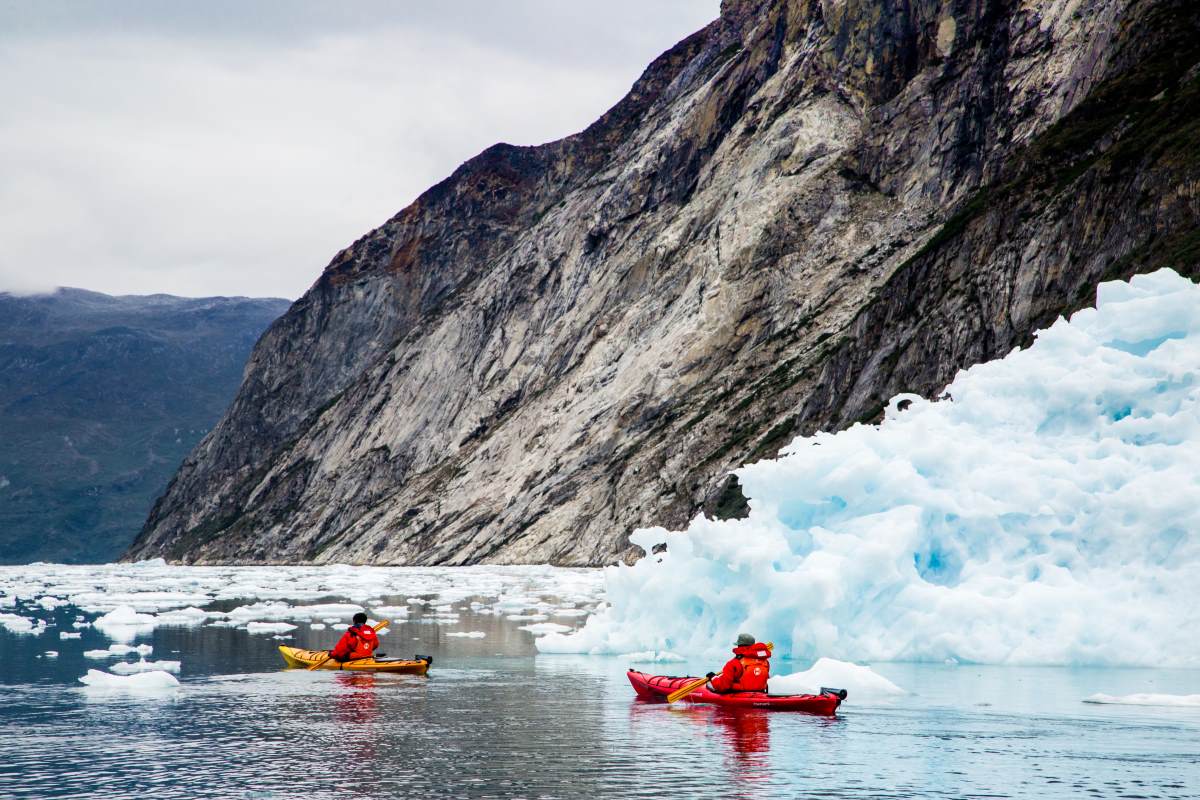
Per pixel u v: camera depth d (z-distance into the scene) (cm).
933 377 6059
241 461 15900
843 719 1733
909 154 8488
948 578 2294
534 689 2122
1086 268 5453
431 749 1561
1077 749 1513
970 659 2172
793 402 7375
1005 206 6231
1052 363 2409
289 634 3319
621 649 2597
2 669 2484
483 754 1524
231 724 1769
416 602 4800
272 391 16212
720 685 1884
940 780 1359
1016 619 2162
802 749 1533
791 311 8394
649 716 1808
